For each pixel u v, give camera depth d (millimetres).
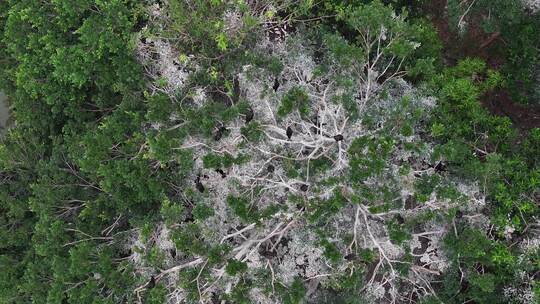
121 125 12547
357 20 12047
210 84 13250
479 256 11445
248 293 11484
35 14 13023
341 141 12031
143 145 12070
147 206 12898
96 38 12344
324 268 12016
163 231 11906
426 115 12547
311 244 11727
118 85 12594
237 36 12781
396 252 11891
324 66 12602
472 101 12766
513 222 11617
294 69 12664
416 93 12680
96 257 11945
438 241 12180
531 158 12789
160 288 11023
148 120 12453
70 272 11242
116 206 12844
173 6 12047
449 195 11094
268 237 11875
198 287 11047
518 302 11594
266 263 11969
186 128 11930
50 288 12414
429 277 12680
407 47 12000
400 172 11297
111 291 11844
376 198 11273
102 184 11766
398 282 12539
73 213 13250
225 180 12164
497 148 13211
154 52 13172
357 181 11078
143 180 11875
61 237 12359
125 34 12578
